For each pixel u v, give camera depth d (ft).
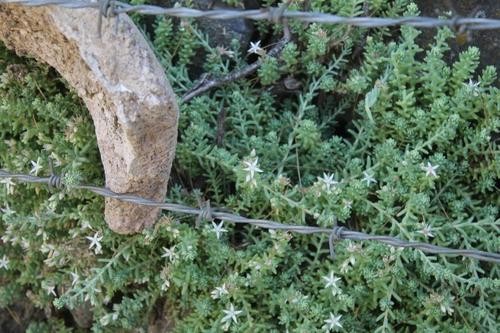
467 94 2.88
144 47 2.44
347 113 3.21
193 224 3.02
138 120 2.44
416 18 2.09
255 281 2.85
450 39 3.06
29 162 3.02
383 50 3.04
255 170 2.83
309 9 3.06
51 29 2.49
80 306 3.30
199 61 3.19
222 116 3.05
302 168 3.06
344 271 2.82
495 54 3.04
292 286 2.84
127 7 2.26
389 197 2.86
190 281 2.91
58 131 3.03
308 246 3.03
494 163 2.91
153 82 2.42
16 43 2.72
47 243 3.08
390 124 3.00
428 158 2.98
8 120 3.01
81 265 3.05
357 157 3.04
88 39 2.41
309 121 2.93
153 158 2.57
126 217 2.78
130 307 3.05
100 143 2.66
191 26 3.04
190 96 3.04
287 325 2.84
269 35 3.22
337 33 3.06
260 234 3.04
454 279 2.80
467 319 2.89
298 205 2.87
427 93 3.02
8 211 3.03
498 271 2.91
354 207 2.94
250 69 3.07
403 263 2.96
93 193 2.97
